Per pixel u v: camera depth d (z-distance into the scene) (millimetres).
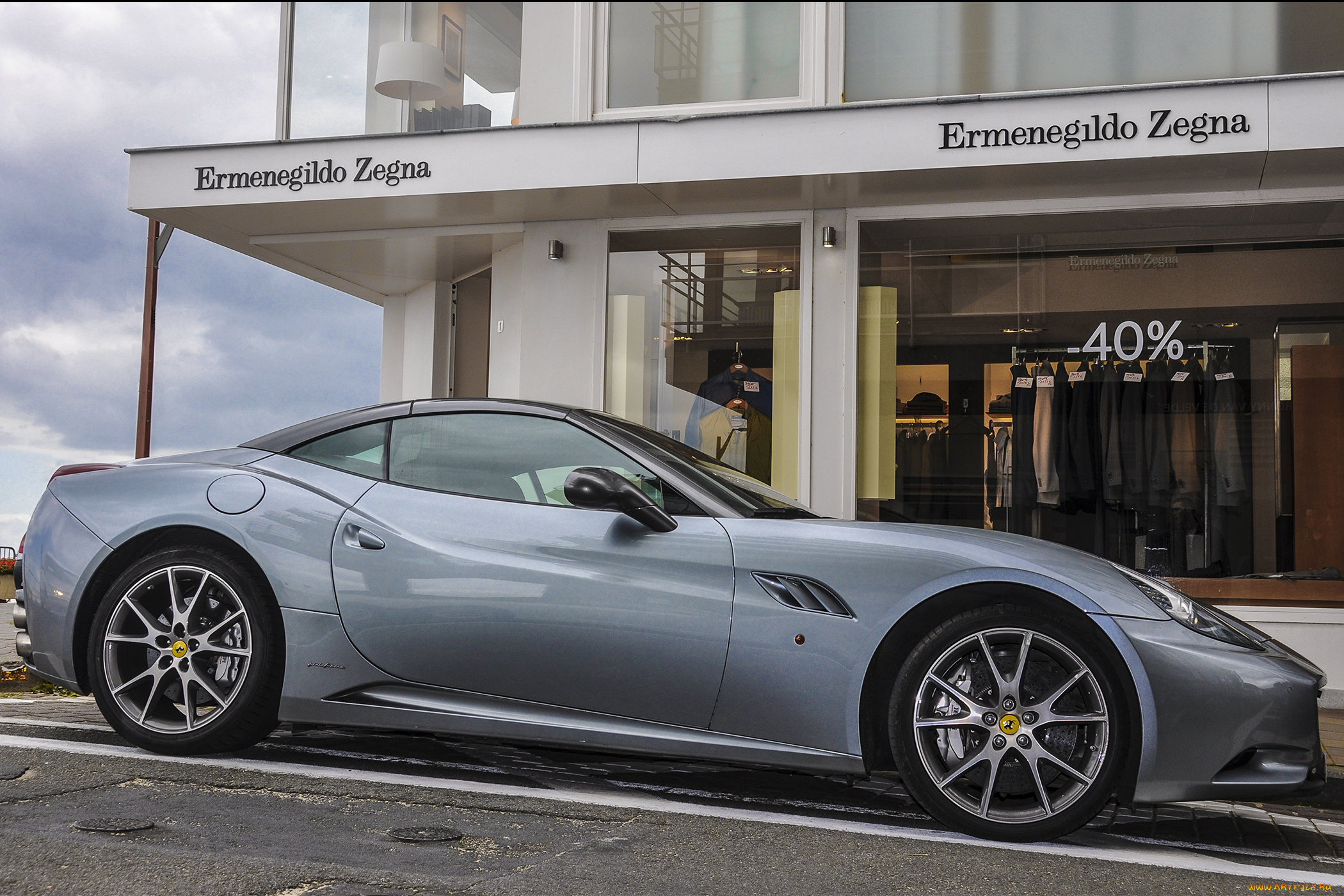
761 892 2320
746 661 3008
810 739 2990
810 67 7414
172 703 3539
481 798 3053
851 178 6422
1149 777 2818
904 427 7023
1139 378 6773
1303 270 6559
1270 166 6027
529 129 6801
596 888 2277
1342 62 6715
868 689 2986
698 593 3057
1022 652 2906
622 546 3146
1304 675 2852
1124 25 7020
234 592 3373
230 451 3701
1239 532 6691
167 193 7316
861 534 3088
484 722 3189
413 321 9859
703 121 6539
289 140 7141
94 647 3461
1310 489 6598
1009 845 2859
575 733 3119
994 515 6930
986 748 2895
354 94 8094
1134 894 2449
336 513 3389
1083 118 5992
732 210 7191
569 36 7883
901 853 2713
